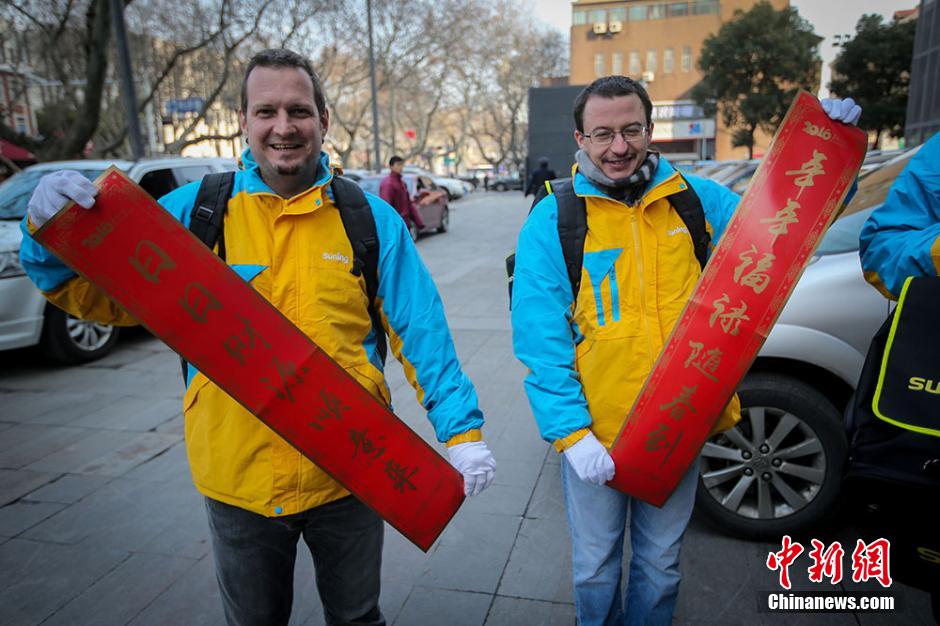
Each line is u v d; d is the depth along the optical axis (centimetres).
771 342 267
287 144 159
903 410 161
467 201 3039
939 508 160
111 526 318
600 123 181
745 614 239
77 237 147
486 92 4678
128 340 670
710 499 281
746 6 4997
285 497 163
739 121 3203
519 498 328
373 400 163
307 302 162
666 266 186
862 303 262
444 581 266
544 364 185
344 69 3052
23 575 281
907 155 314
